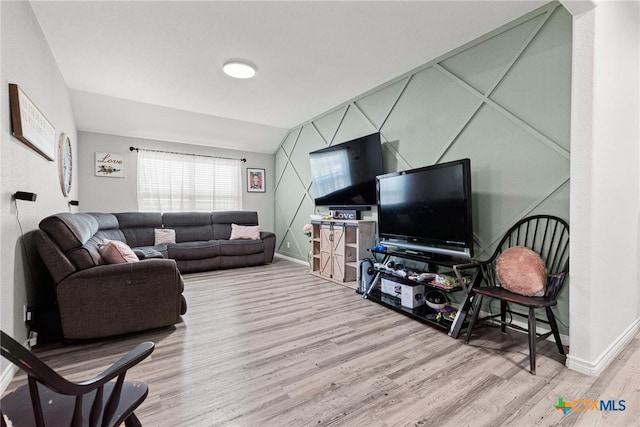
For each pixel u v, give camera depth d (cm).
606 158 185
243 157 628
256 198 644
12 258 179
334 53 290
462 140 280
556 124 219
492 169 258
